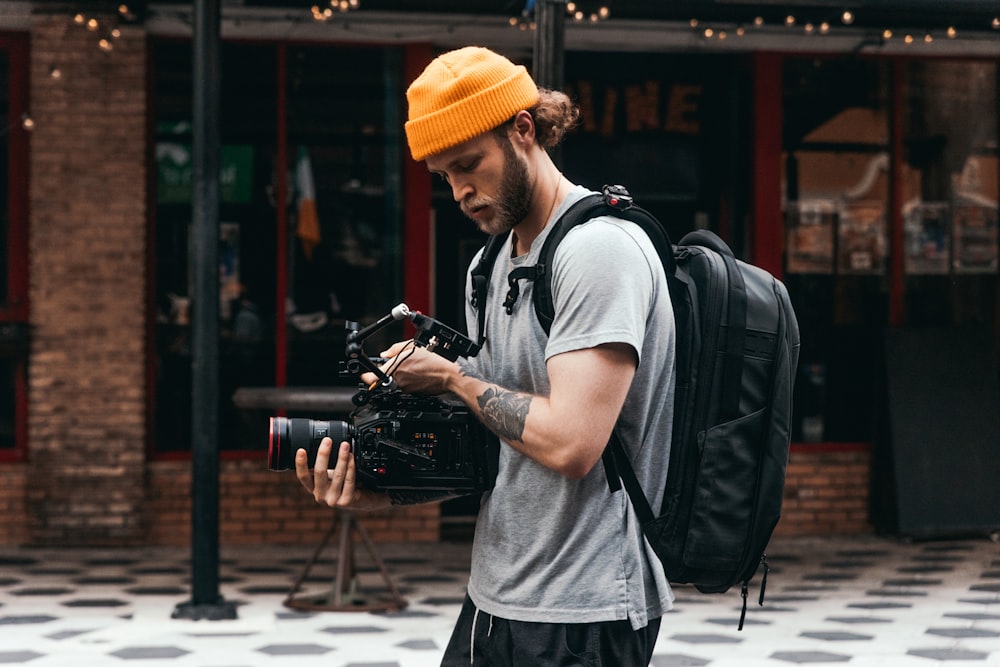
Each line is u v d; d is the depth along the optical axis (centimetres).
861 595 799
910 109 1032
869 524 1032
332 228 971
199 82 694
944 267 1041
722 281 236
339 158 971
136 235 934
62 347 930
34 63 927
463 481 238
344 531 752
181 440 958
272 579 834
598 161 1016
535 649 233
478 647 244
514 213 228
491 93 222
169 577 836
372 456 235
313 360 972
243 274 966
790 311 242
